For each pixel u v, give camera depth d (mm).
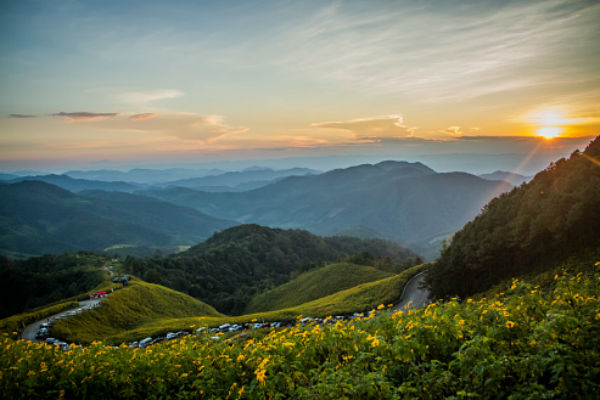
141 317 69875
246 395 6414
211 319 59281
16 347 9336
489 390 5324
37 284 113062
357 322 7789
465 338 6719
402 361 6344
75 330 55750
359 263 123500
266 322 53094
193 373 7668
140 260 132375
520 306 6992
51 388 7695
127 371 7680
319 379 5840
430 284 52250
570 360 5133
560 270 30250
